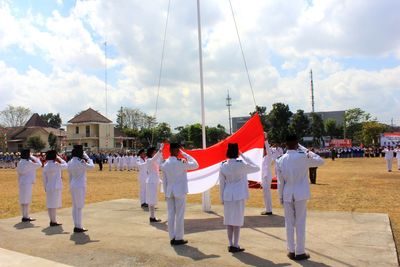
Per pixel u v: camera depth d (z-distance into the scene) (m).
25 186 11.81
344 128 92.56
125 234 9.81
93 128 76.75
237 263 7.14
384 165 40.31
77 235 9.84
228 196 7.81
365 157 63.53
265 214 11.85
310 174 21.88
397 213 12.06
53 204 11.01
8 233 10.25
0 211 14.84
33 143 74.94
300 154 7.25
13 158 56.59
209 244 8.57
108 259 7.71
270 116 70.56
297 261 7.12
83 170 10.24
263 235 9.22
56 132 87.56
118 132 86.69
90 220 11.78
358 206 13.45
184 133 79.75
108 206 14.44
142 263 7.39
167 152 11.84
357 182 22.20
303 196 7.15
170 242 8.73
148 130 83.00
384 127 90.94
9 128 89.44
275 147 12.74
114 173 38.34
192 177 11.73
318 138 82.94
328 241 8.37
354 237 8.66
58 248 8.62
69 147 73.94
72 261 7.66
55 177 11.12
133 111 96.31
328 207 13.33
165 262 7.39
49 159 11.12
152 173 11.51
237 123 106.31
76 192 10.16
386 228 9.48
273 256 7.51
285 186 7.37
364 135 90.06
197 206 13.73
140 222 11.36
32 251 8.43
